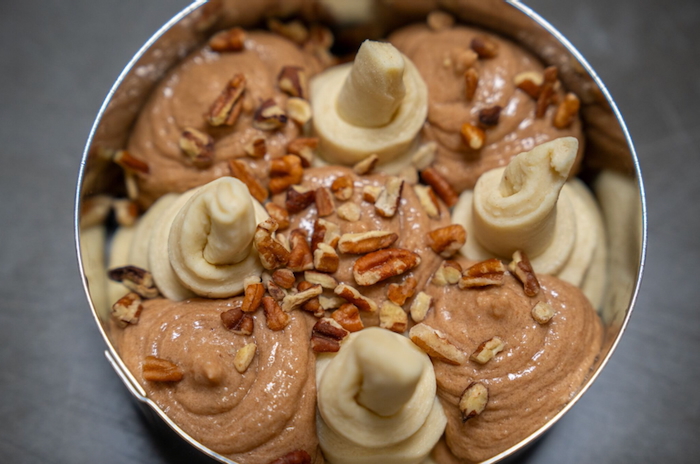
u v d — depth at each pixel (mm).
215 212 254
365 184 297
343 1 315
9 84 365
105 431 324
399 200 292
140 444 323
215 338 268
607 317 295
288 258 276
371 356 243
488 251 295
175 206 293
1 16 372
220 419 263
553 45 301
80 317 339
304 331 272
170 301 287
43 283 342
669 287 349
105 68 369
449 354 269
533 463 325
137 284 289
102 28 373
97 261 293
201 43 313
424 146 310
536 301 278
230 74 308
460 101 307
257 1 308
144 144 308
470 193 309
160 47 296
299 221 290
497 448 270
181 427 264
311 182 296
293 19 327
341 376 255
